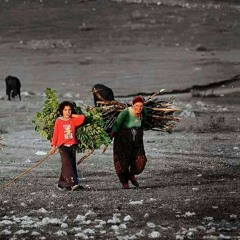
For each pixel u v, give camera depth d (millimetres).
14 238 23656
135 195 32844
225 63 150500
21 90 120625
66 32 195625
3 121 75438
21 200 31766
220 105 97188
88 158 48375
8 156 49438
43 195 33156
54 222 26344
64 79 134250
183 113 81688
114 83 127812
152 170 42688
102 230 25016
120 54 165250
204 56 160625
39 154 50688
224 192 33656
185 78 132000
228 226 25594
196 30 195875
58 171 42344
